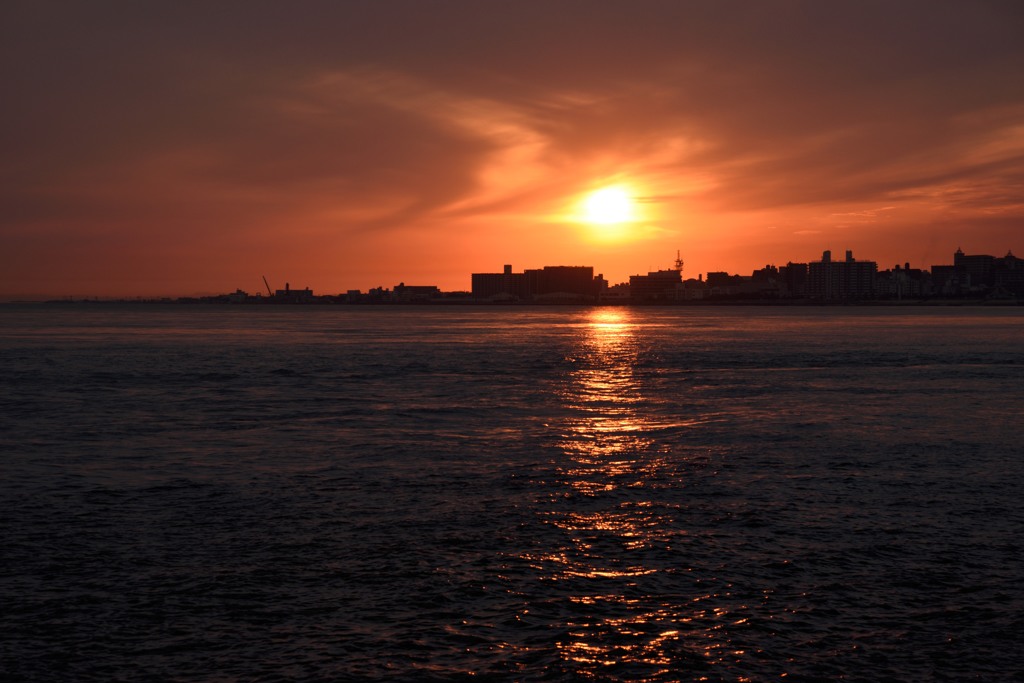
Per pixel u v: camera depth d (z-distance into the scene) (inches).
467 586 710.5
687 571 746.8
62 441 1459.2
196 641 601.3
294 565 764.6
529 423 1701.5
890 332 7175.2
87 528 884.6
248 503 995.9
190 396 2207.2
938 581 717.3
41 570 746.8
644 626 627.5
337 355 4040.4
